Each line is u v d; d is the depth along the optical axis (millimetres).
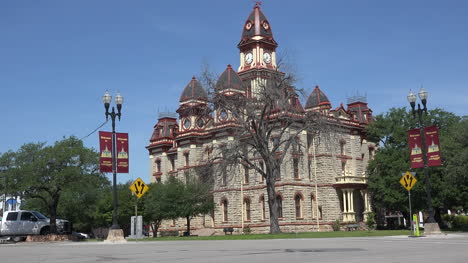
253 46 80688
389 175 67875
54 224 50844
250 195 71375
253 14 82125
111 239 33625
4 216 46781
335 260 15812
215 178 52312
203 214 71938
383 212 76250
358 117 78125
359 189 72125
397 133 70688
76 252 22688
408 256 16953
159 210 68438
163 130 86750
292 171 68062
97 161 52219
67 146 51312
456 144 54906
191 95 78500
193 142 77438
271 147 68500
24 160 51281
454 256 16781
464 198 59688
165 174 84312
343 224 70188
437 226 36062
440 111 70312
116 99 35875
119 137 35500
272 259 16641
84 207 77562
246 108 51375
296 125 69000
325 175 70812
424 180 61281
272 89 50688
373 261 15258
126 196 75562
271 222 49875
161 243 31328
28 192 50906
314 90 76812
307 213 68750
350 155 74562
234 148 49812
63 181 49406
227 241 32438
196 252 20984
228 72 76562
